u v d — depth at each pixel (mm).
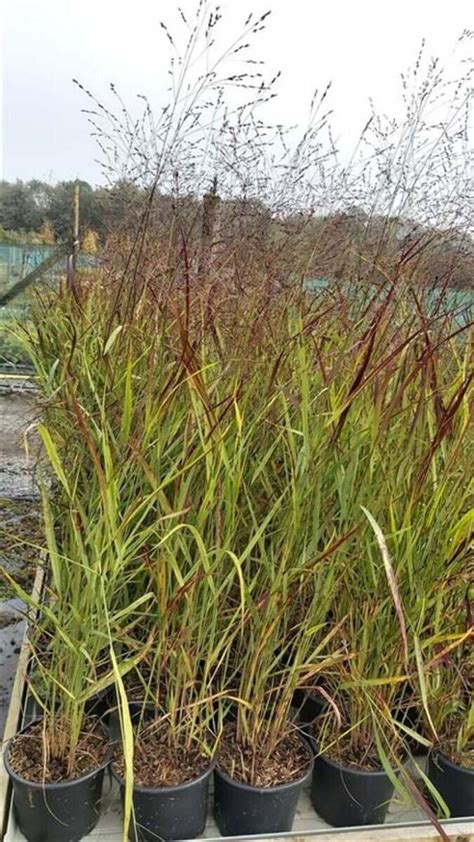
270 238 2369
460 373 1392
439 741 1435
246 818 1324
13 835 1314
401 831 1353
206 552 1235
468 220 2520
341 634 1348
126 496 1382
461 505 1293
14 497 3365
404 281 1647
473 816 1421
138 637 1562
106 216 3541
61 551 1628
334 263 2150
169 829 1294
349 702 1468
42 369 2162
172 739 1374
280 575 1231
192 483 1359
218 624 1388
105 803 1407
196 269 2020
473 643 1413
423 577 1279
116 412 1508
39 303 3418
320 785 1438
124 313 1870
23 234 5613
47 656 1551
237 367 1387
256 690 1349
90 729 1402
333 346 1604
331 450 1250
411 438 1283
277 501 1267
